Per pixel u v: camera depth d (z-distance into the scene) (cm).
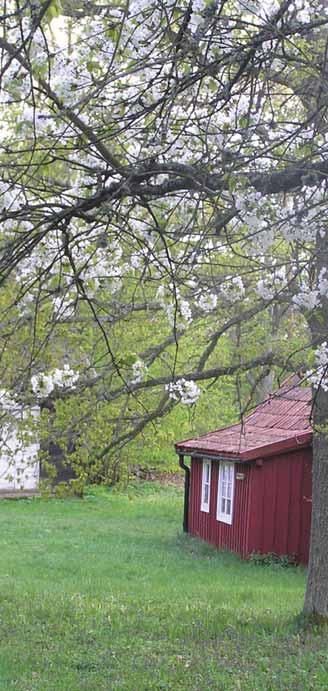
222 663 896
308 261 509
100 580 1420
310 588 1060
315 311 586
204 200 484
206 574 1531
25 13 381
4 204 541
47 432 910
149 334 1034
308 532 1723
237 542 1748
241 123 479
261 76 579
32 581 1405
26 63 399
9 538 1905
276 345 975
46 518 2261
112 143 589
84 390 902
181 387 868
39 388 715
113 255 614
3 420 829
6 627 1050
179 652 944
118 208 536
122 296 900
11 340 784
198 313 809
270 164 510
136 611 1146
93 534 2002
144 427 1009
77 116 470
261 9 448
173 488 2994
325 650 946
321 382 693
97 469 957
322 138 538
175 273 584
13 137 572
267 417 1962
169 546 1866
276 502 1714
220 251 712
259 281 677
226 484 1842
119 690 810
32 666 886
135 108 526
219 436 1942
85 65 482
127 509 2483
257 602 1250
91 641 988
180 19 465
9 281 703
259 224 484
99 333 905
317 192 497
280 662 899
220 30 453
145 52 478
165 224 531
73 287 693
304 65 479
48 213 501
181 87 468
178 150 562
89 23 478
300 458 1728
